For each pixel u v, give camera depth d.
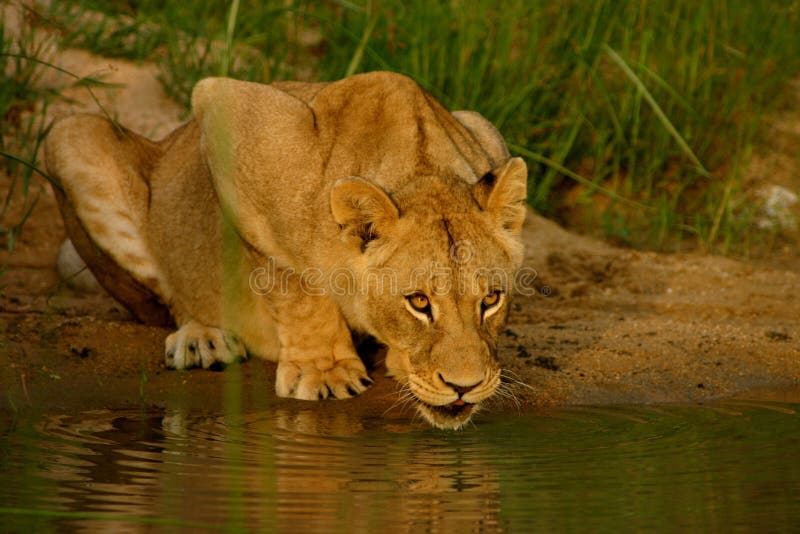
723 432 8.66
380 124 9.34
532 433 8.64
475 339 8.38
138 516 6.51
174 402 9.52
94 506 6.68
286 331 9.99
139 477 7.26
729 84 18.66
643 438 8.45
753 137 18.72
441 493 7.02
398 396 9.80
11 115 15.70
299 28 18.17
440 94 15.95
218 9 18.27
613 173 17.45
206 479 7.25
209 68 16.73
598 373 10.46
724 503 6.85
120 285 11.76
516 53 17.44
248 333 10.64
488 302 8.60
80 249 11.94
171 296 11.45
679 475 7.44
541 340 11.39
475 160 9.69
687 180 17.36
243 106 9.76
